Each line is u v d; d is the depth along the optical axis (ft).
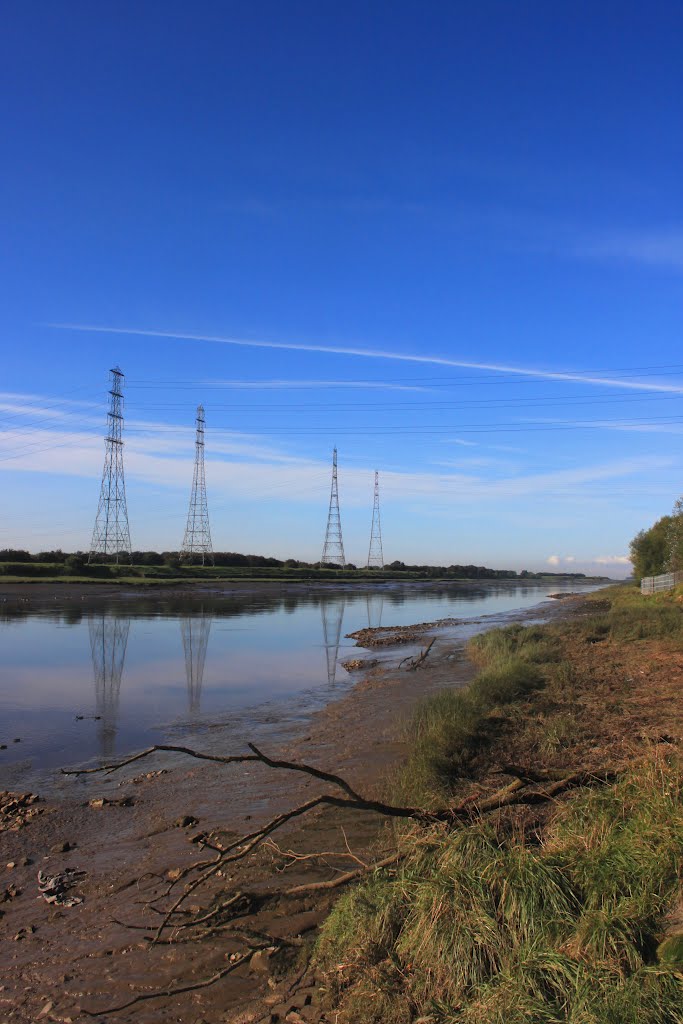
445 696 38.73
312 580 308.40
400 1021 11.92
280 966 15.01
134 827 25.05
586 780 19.93
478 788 23.59
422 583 353.51
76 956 16.19
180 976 14.99
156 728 41.11
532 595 262.26
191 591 213.25
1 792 29.30
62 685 56.29
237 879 19.52
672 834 14.47
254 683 57.57
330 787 27.76
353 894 15.57
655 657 52.39
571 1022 10.49
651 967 11.37
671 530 152.66
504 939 12.80
